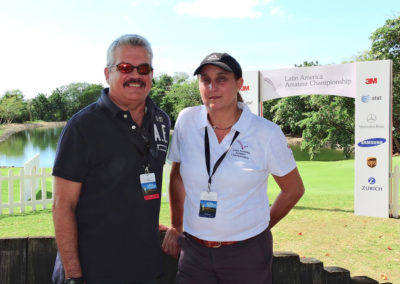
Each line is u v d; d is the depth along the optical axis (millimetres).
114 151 1730
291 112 24156
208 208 1912
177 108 56719
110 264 1748
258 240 1927
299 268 2273
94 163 1718
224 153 1940
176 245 2105
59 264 1779
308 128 21219
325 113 20641
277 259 2234
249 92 8648
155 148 1885
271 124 1974
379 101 7281
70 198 1698
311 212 7344
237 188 1903
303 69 8094
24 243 2107
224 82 1922
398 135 23047
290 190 2090
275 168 1966
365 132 7367
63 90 124000
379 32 21500
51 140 53750
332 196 9148
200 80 1998
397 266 4453
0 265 2082
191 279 1991
